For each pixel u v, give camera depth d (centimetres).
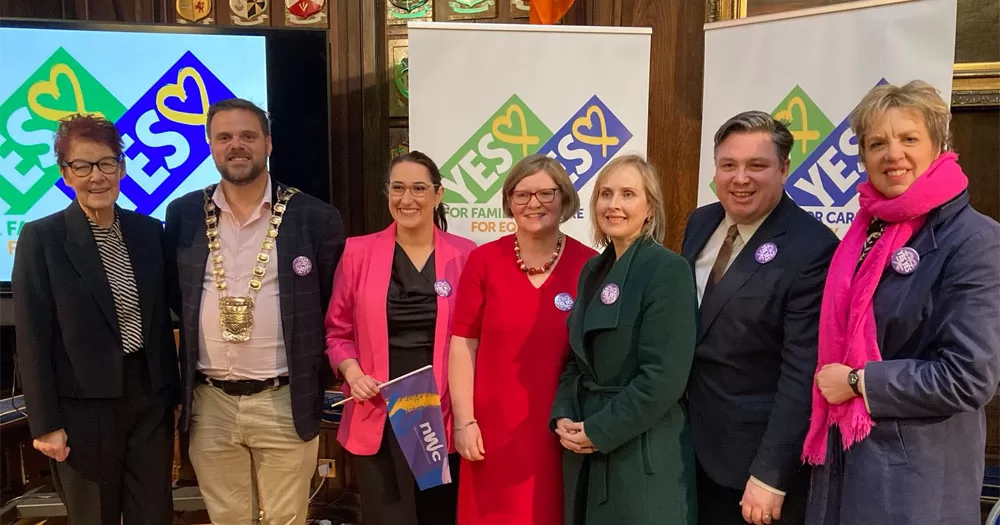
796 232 128
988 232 104
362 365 169
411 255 174
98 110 246
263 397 171
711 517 142
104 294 161
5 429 244
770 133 131
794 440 120
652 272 127
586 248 160
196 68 247
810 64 214
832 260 122
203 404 175
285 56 247
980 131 235
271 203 176
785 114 219
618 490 128
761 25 220
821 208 217
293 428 174
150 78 246
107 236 165
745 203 131
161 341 172
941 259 106
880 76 205
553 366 148
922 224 111
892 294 110
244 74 248
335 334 174
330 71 260
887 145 110
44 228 160
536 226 150
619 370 130
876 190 117
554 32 225
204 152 250
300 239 174
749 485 123
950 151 114
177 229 177
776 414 122
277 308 171
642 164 135
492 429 150
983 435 112
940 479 106
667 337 123
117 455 166
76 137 156
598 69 227
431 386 160
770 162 129
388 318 167
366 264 172
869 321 112
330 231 181
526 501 147
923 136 107
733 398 130
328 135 248
